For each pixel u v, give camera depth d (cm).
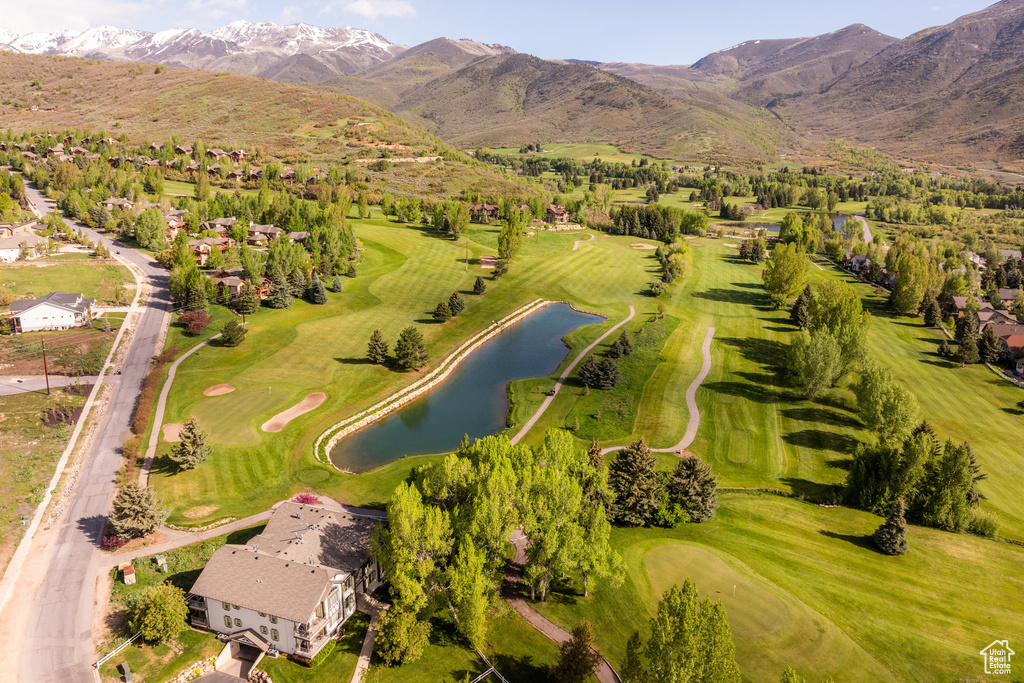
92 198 18025
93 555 5853
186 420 8594
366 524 5728
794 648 4838
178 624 4919
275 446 8131
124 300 12500
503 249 16138
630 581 5594
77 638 4934
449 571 4919
